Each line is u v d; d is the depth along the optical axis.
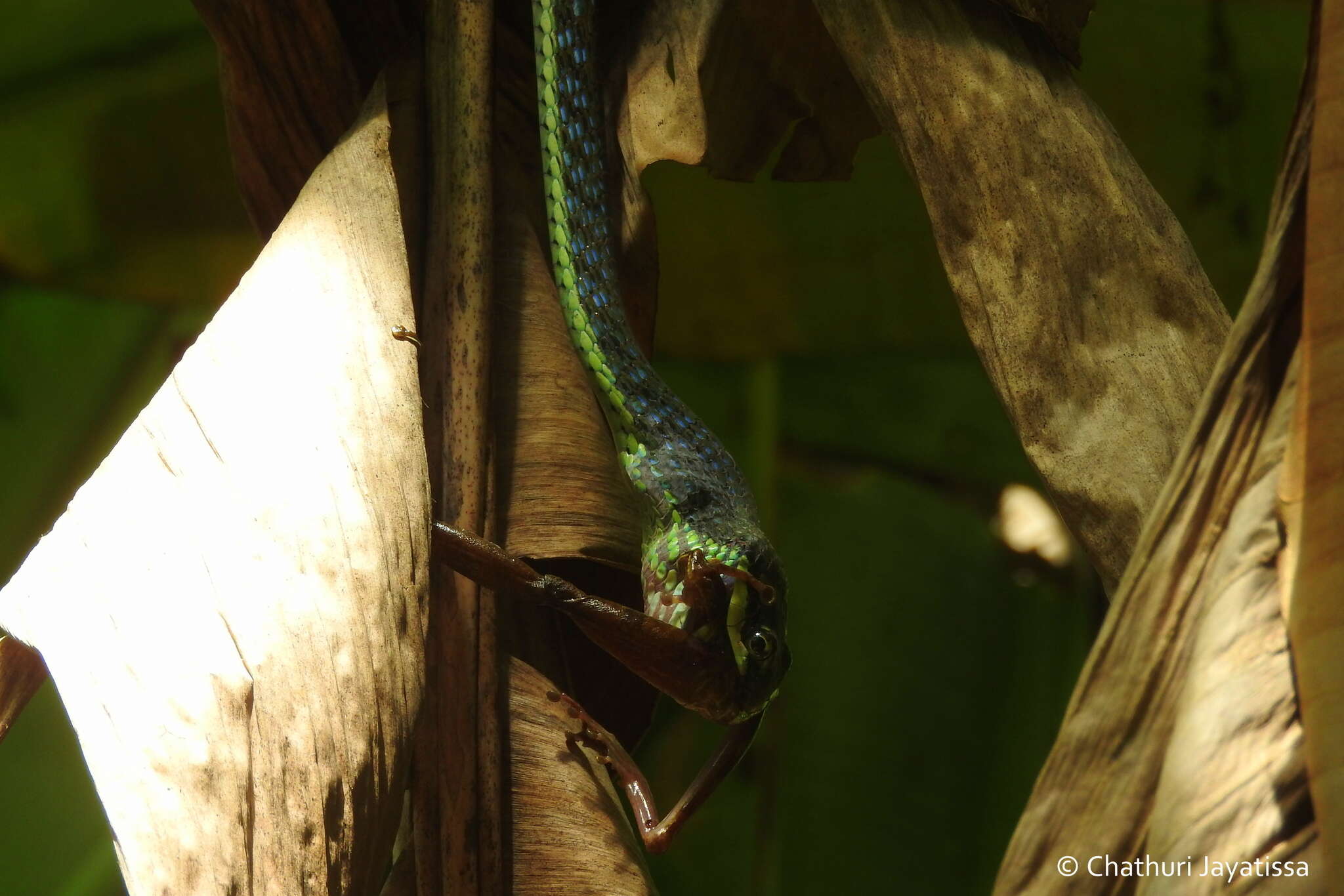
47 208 2.49
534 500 2.36
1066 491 2.33
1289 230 2.30
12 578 2.31
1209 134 2.48
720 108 2.39
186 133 2.49
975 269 2.34
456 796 2.34
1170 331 2.34
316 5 2.38
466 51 2.37
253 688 2.31
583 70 2.39
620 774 2.35
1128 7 2.47
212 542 2.32
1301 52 2.47
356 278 2.34
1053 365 2.34
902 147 2.35
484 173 2.36
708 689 2.36
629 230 2.39
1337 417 2.29
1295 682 2.29
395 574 2.32
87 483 2.32
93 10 2.48
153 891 2.29
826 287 2.49
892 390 2.61
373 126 2.36
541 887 2.34
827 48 2.39
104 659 2.31
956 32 2.35
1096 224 2.34
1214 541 2.30
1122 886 2.30
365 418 2.33
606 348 2.38
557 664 2.36
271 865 2.30
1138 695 2.30
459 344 2.36
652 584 2.37
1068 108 2.35
